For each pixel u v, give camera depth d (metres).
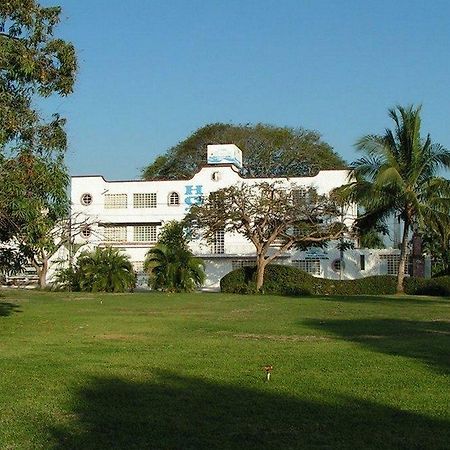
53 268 53.75
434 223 40.28
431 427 7.59
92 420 7.95
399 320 21.59
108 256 44.56
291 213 43.94
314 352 13.62
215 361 12.38
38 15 18.03
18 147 17.38
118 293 41.28
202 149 74.81
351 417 8.05
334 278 53.59
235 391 9.60
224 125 75.69
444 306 28.88
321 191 52.84
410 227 43.19
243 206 44.09
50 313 24.62
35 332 17.89
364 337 16.61
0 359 12.66
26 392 9.55
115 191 56.91
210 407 8.61
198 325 19.97
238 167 59.00
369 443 6.97
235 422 7.84
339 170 52.94
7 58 17.56
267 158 72.56
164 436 7.27
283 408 8.53
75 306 28.67
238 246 55.44
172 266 44.34
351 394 9.38
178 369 11.48
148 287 48.75
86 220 52.31
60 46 18.33
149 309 27.11
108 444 6.97
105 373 11.09
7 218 17.19
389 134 40.12
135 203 56.66
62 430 7.50
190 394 9.41
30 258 19.80
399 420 7.91
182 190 56.00
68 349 14.18
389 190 39.84
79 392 9.55
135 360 12.55
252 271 45.81
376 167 39.94
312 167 71.81
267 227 45.59
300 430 7.49
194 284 44.91
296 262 54.41
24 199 17.02
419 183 40.44
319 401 8.93
